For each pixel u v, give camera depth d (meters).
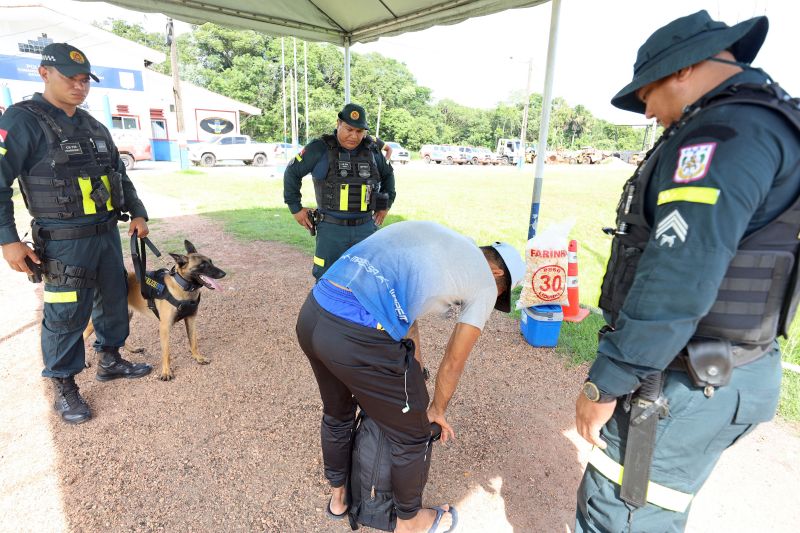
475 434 2.95
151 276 3.39
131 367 3.52
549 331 4.08
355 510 2.21
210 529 2.21
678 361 1.32
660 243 1.19
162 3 5.16
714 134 1.12
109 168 3.05
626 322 1.26
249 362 3.80
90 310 3.02
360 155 3.79
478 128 70.69
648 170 1.34
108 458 2.64
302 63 48.69
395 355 1.77
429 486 2.52
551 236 4.03
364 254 1.88
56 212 2.78
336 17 6.02
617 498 1.53
